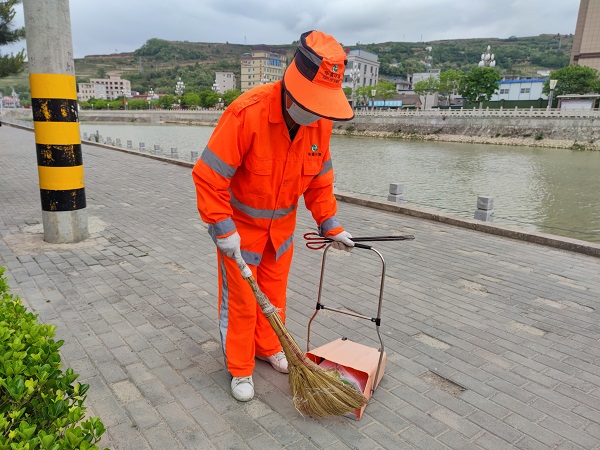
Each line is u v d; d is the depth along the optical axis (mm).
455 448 2420
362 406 2553
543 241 6285
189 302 4137
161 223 7070
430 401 2814
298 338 3549
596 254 5801
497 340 3605
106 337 3465
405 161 27609
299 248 5953
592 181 20906
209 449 2352
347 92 72625
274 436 2463
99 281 4574
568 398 2881
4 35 12766
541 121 40594
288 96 2307
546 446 2449
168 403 2713
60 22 5066
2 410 1632
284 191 2562
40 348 1801
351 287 4637
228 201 2490
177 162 14367
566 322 3943
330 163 2758
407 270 5168
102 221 7070
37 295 4188
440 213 7672
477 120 44250
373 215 7996
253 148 2389
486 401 2830
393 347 3463
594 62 70438
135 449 2336
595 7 69812
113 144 20641
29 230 6312
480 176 22062
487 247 6145
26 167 12805
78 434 1441
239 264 2506
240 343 2746
